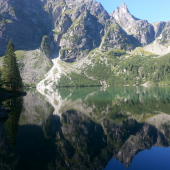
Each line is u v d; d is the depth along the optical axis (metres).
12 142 24.95
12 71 93.50
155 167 18.39
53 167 18.20
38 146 23.91
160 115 45.06
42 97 98.88
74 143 25.80
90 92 142.38
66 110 54.94
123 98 88.31
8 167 18.00
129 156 21.38
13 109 50.94
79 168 18.14
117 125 36.22
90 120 40.84
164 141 26.72
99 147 24.27
